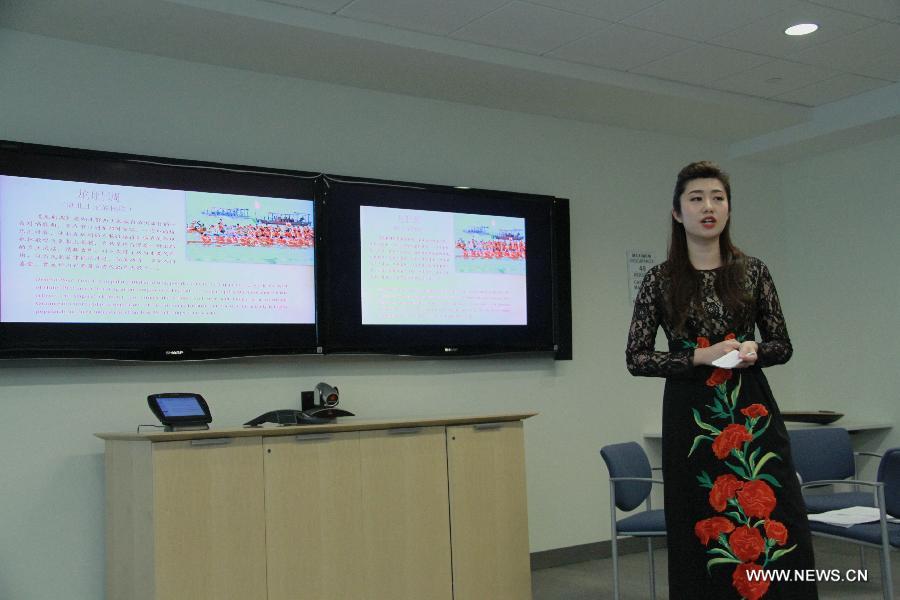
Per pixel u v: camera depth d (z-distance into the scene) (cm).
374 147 484
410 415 481
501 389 515
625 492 388
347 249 457
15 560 374
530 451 525
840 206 629
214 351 416
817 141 604
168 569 325
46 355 377
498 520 403
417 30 432
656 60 489
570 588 472
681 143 614
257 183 434
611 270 570
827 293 638
